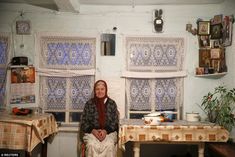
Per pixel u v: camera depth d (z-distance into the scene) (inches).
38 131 117.7
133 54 149.9
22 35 150.6
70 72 149.8
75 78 151.3
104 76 150.5
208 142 127.2
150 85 150.3
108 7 151.3
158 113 134.9
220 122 131.0
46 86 151.3
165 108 150.3
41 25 150.9
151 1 144.2
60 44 150.7
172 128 120.3
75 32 150.8
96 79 150.7
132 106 150.3
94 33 150.6
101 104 140.3
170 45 149.3
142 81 150.6
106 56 150.5
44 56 150.6
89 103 141.4
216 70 141.6
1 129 117.3
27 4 151.0
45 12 151.3
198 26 146.8
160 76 147.6
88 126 136.1
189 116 139.1
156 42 149.5
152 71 149.2
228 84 138.4
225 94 139.2
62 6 139.6
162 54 149.4
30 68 150.0
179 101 150.3
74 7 142.6
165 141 120.9
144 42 149.7
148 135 119.9
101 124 136.3
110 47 150.2
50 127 137.9
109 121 137.4
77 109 151.7
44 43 150.6
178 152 148.5
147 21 150.3
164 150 148.7
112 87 150.3
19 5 150.9
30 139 115.5
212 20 145.3
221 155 110.3
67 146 150.6
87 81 151.4
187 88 150.1
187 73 149.8
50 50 150.7
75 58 150.8
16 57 147.5
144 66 149.6
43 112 150.3
